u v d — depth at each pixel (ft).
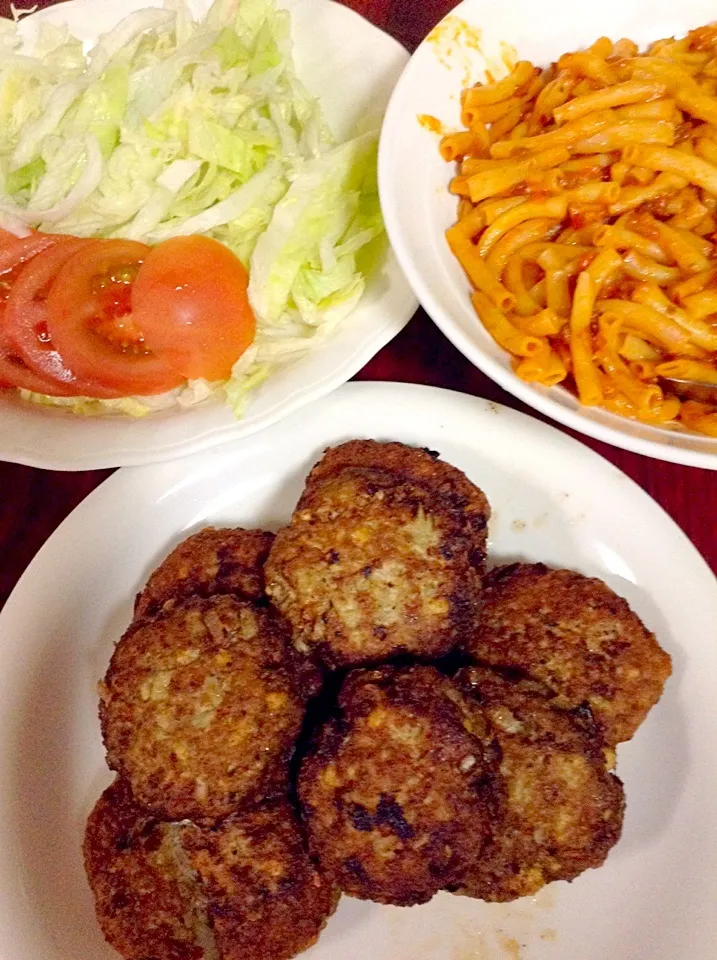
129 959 0.87
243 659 0.90
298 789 0.86
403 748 0.83
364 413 1.08
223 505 1.08
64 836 0.97
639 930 0.91
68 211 1.11
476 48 1.00
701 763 0.94
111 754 0.91
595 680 0.92
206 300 1.01
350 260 1.09
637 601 1.01
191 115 1.10
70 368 1.02
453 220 1.00
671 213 0.96
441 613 0.91
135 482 1.06
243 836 0.87
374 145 1.10
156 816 0.88
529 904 0.93
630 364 0.92
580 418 0.84
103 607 1.04
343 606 0.91
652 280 0.93
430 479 1.01
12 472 1.09
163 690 0.89
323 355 1.05
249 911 0.86
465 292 0.95
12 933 0.90
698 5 1.03
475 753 0.84
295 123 1.16
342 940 0.93
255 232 1.12
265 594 0.98
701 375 0.91
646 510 1.01
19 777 0.96
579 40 1.05
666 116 0.98
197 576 1.00
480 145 1.02
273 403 1.02
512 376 0.86
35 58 1.18
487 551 1.05
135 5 1.21
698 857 0.91
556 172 0.96
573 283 0.95
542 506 1.05
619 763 0.96
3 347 1.06
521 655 0.95
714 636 0.97
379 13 1.25
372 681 0.87
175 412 1.06
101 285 1.06
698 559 0.99
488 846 0.86
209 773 0.87
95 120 1.11
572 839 0.87
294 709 0.90
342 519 0.94
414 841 0.82
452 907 0.93
